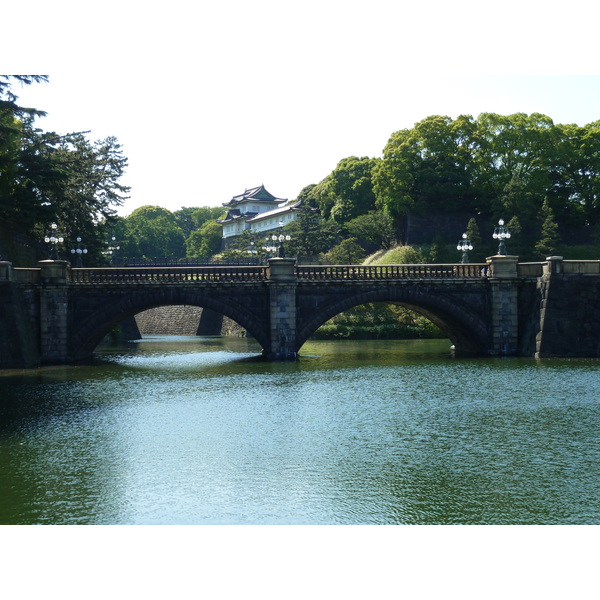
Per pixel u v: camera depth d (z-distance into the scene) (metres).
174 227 198.38
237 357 57.97
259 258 98.75
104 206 80.12
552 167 107.62
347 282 51.56
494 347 52.69
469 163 105.31
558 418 28.28
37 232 69.62
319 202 133.88
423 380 39.41
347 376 41.81
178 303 51.94
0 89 50.19
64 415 29.59
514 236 94.38
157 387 37.84
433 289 52.44
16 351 47.12
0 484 19.81
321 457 22.64
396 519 16.92
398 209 105.06
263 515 17.23
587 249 97.00
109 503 18.19
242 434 25.94
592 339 50.19
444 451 23.28
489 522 16.67
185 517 17.11
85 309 50.75
